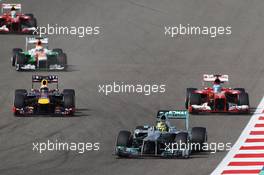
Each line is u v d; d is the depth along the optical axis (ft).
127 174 345.10
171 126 387.34
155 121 425.69
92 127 413.39
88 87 488.02
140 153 367.25
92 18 637.71
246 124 422.41
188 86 494.59
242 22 632.79
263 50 576.20
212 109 442.91
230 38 599.98
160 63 544.62
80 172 347.77
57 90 438.40
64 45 585.22
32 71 524.11
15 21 613.11
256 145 388.98
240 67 539.29
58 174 345.10
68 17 640.99
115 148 382.63
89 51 571.69
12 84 493.36
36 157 369.09
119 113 437.99
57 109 430.61
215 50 574.56
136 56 559.79
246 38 600.80
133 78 507.71
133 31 612.70
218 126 418.72
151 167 353.92
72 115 431.84
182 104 458.50
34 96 437.99
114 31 612.29
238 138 399.24
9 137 396.78
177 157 367.45
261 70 533.55
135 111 442.50
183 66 538.06
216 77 442.50
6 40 598.75
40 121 421.18
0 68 532.32
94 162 361.51
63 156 370.73
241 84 503.20
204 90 445.78
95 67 533.14
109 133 405.18
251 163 363.76
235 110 438.40
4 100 459.32
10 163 360.48
